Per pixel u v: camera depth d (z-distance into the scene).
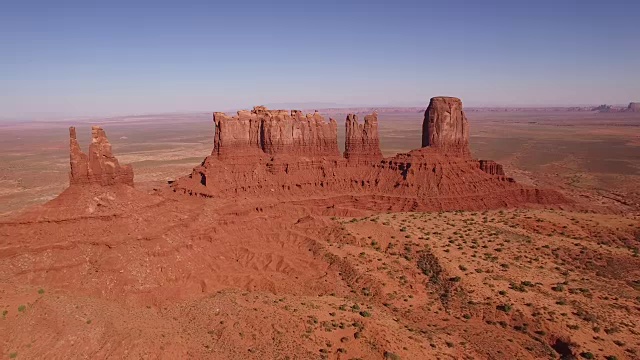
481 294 75.50
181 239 81.94
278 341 56.03
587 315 69.62
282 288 77.50
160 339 54.41
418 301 75.50
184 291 71.56
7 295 58.12
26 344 50.06
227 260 85.38
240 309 64.44
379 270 83.50
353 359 53.78
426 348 59.28
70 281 67.31
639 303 75.25
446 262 85.06
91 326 54.31
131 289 68.12
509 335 65.62
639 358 60.16
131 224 78.19
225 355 52.88
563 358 60.69
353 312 67.06
